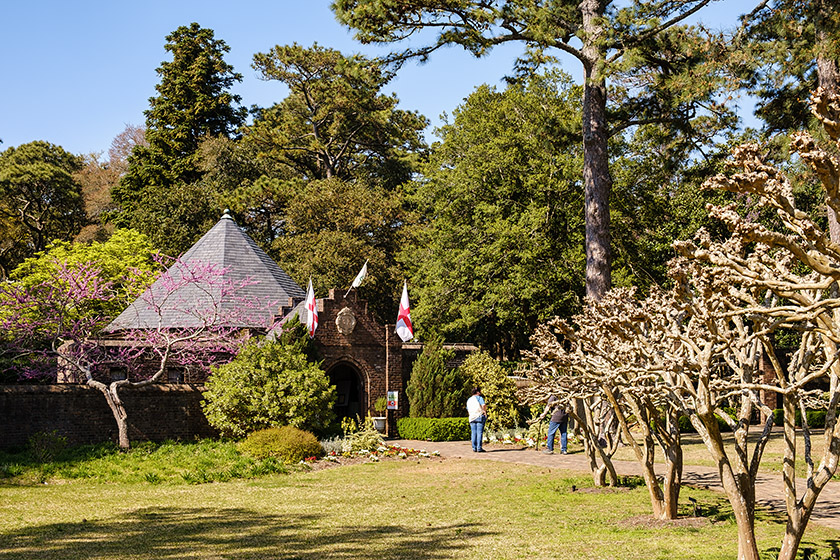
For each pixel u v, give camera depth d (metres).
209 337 23.56
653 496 11.57
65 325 24.34
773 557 8.58
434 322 38.03
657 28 21.48
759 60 19.53
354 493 15.53
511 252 34.72
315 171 60.16
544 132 27.28
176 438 22.92
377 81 23.83
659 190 37.19
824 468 7.18
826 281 5.34
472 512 12.95
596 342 9.91
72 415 21.42
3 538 10.99
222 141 54.69
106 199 63.91
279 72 54.81
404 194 51.00
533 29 21.02
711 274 6.10
